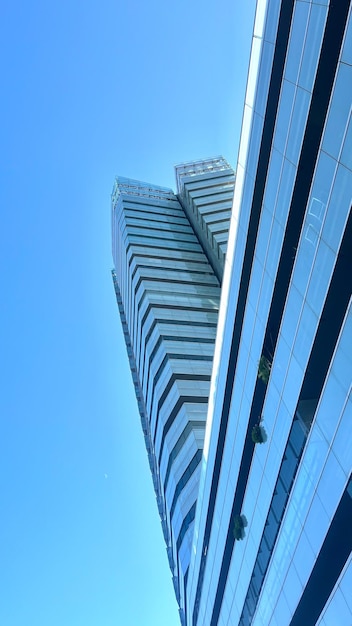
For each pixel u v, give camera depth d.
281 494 21.83
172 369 46.72
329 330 17.19
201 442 40.38
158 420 48.28
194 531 38.19
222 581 32.75
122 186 87.44
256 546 25.69
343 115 14.52
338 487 16.75
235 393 26.70
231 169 86.00
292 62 17.80
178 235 74.75
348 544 17.80
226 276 27.20
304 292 18.06
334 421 16.61
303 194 18.05
